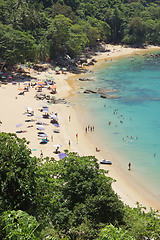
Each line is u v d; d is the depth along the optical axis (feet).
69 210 71.77
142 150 172.35
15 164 58.13
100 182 75.82
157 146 177.37
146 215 80.69
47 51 402.11
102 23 585.22
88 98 273.33
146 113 234.17
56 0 592.19
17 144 63.10
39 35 454.81
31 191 57.77
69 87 310.65
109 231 50.39
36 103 244.83
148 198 126.72
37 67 369.09
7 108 226.99
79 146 174.91
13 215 43.65
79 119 221.25
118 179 141.38
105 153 168.45
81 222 67.10
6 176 56.29
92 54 509.76
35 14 461.78
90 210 68.69
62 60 408.87
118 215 69.97
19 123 198.08
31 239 39.60
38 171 67.46
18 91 271.90
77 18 557.74
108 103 259.19
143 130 201.57
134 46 594.65
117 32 629.10
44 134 179.01
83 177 77.15
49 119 212.43
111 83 330.95
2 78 309.01
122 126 208.74
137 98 273.54
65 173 80.23
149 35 621.72
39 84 295.48
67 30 416.46
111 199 70.69
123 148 175.01
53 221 67.31
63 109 239.91
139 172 148.25
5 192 55.01
